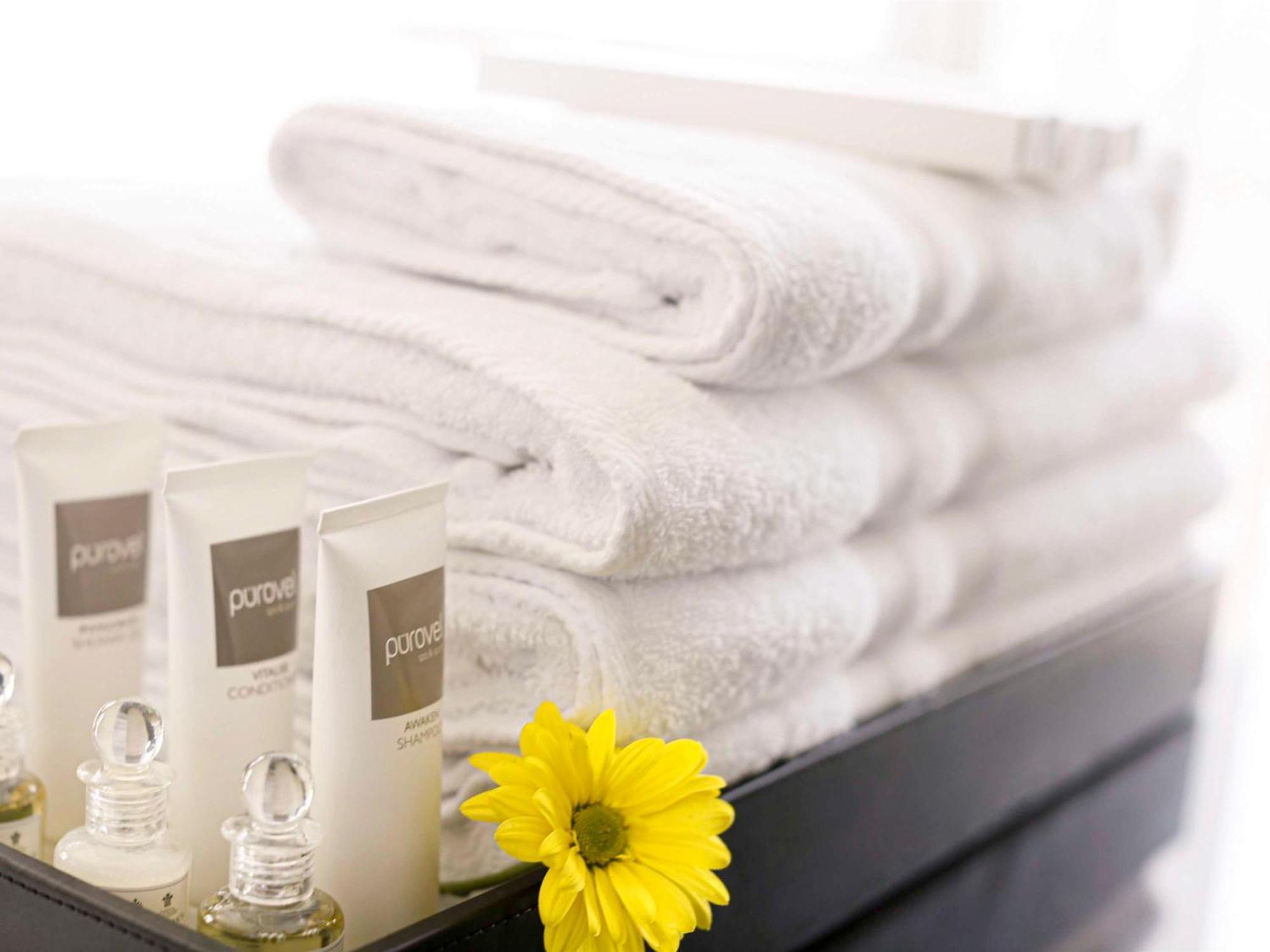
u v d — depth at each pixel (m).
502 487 0.41
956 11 0.84
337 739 0.36
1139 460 0.69
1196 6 0.76
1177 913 0.75
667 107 0.59
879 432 0.50
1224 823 0.81
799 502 0.43
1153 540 0.72
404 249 0.48
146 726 0.35
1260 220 0.77
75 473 0.41
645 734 0.40
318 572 0.35
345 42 0.67
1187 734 0.75
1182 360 0.69
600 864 0.37
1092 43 0.81
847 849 0.49
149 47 0.61
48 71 0.58
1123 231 0.62
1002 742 0.58
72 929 0.34
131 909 0.34
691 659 0.41
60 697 0.42
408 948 0.34
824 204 0.45
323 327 0.44
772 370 0.42
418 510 0.37
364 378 0.43
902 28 0.85
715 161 0.47
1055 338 0.64
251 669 0.39
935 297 0.50
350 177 0.49
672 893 0.36
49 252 0.49
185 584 0.38
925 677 0.55
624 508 0.37
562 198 0.43
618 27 0.75
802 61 0.73
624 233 0.43
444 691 0.43
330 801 0.36
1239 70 0.76
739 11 0.79
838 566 0.48
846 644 0.48
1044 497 0.61
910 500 0.53
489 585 0.41
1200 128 0.77
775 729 0.46
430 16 0.70
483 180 0.45
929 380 0.55
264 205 0.58
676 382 0.42
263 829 0.34
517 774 0.36
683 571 0.42
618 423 0.39
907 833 0.52
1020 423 0.57
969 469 0.55
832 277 0.42
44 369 0.50
